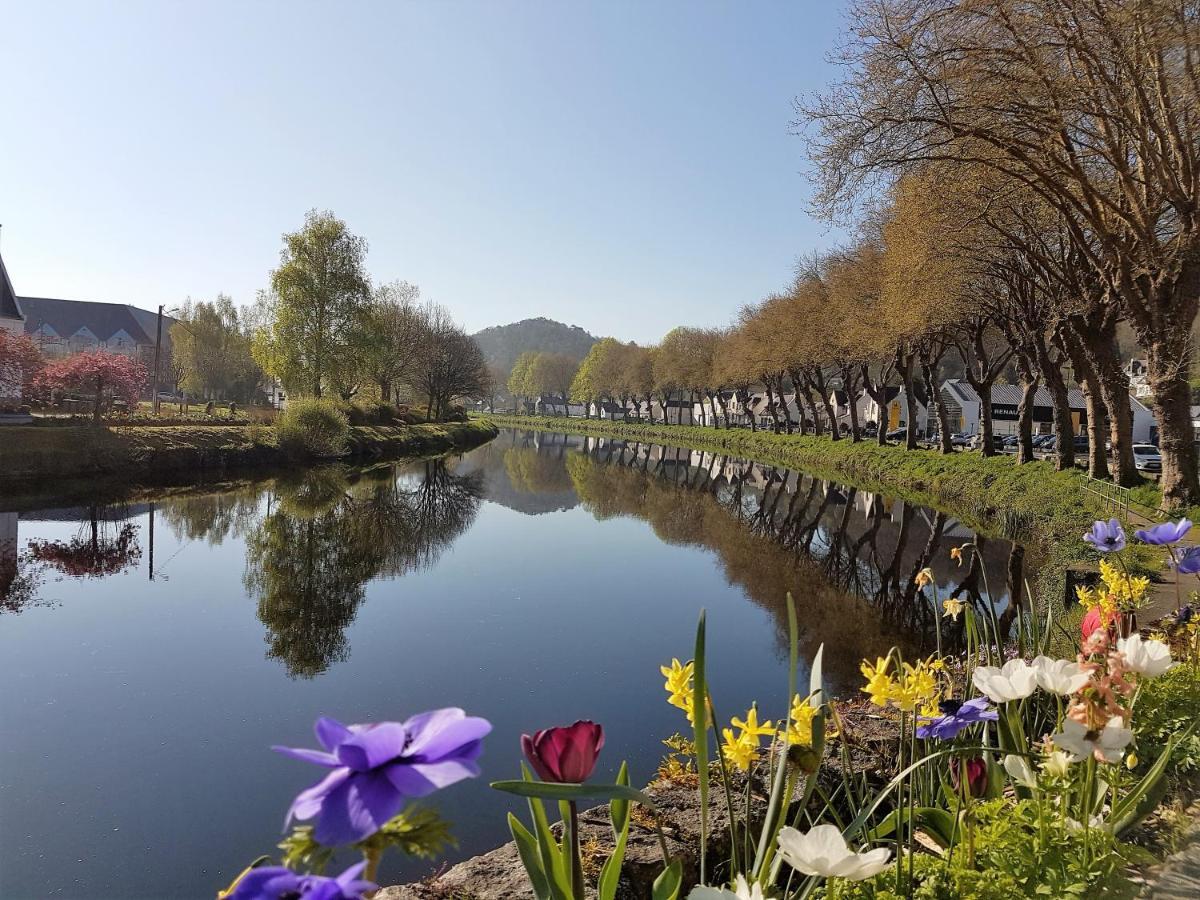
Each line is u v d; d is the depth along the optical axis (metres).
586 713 8.61
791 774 1.69
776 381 62.12
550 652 10.98
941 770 2.85
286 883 0.70
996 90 13.19
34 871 5.51
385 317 54.47
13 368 29.50
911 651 10.71
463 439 63.34
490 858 3.46
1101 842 2.11
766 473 41.97
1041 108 12.93
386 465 40.16
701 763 1.66
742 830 3.41
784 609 13.49
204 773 7.14
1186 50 11.63
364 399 57.38
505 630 12.14
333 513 23.94
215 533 19.81
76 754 7.53
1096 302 17.84
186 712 8.66
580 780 1.46
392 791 0.75
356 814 0.74
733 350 54.47
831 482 36.12
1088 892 2.01
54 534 18.83
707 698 1.92
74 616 12.49
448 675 9.98
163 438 30.50
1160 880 2.10
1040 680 1.89
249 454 33.81
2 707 8.73
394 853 5.46
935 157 13.77
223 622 12.38
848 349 34.00
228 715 8.59
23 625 11.96
